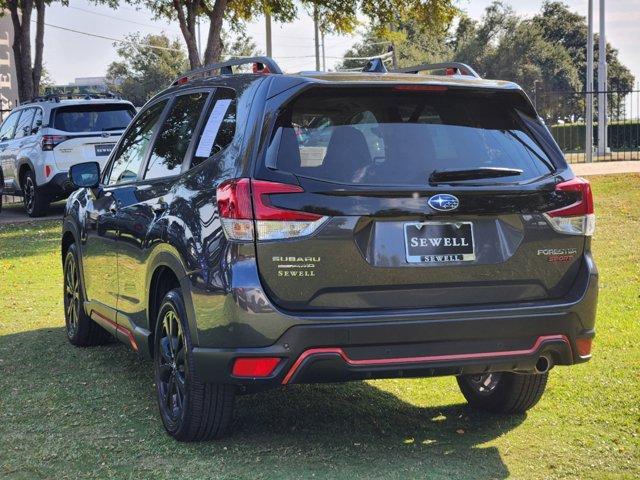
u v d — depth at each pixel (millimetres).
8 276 10594
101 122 16641
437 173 4355
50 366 6543
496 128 4660
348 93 4465
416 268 4309
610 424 5125
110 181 6340
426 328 4289
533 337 4492
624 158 28750
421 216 4312
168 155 5367
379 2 24844
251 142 4328
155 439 4926
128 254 5582
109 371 6371
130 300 5613
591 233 4684
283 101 4348
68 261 7148
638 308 8023
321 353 4195
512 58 74438
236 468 4473
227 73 5117
